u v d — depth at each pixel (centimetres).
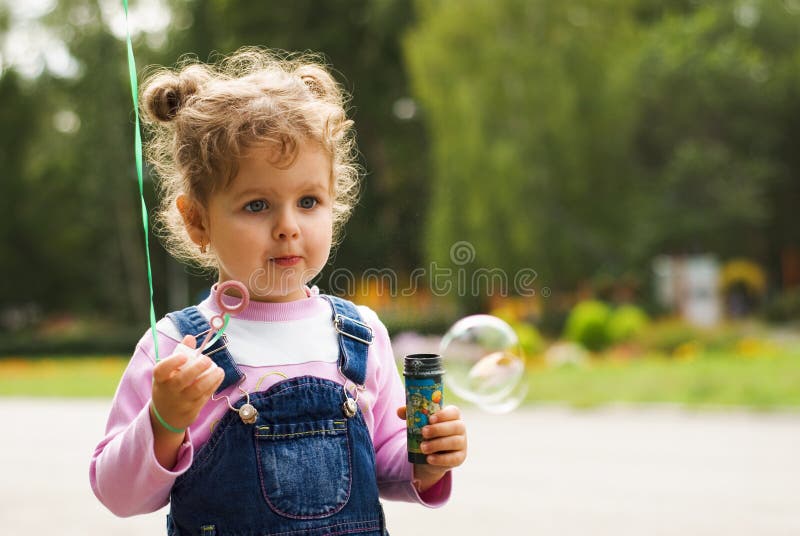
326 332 203
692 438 890
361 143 2588
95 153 2620
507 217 1916
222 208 187
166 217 213
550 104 2009
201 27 2541
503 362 287
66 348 2422
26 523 592
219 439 186
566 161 2036
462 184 1923
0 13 2656
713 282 2447
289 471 186
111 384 1512
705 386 1175
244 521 183
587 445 860
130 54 175
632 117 2267
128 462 173
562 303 2061
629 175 2377
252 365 192
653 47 2892
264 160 183
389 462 208
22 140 2841
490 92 1973
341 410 195
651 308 2331
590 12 2103
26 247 2958
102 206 2775
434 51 2000
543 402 1139
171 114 204
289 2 2478
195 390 169
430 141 2381
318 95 215
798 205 3203
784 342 1780
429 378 195
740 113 2972
